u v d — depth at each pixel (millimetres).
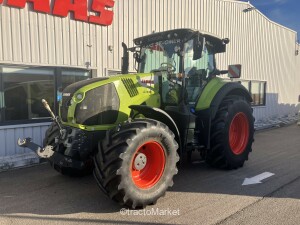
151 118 4238
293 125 12633
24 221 3352
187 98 4855
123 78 4234
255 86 12945
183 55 4695
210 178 4848
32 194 4203
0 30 5746
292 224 3215
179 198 3990
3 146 5906
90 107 3947
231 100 5273
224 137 5027
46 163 5977
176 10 9258
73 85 4312
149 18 8453
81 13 6836
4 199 4020
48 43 6422
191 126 4617
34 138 6340
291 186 4453
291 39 15414
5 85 5941
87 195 4156
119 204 3631
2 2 5715
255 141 8484
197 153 6621
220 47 5621
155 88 4523
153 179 3746
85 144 3857
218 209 3625
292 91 16000
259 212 3527
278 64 14406
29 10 6102
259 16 12766
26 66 6176
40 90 6426
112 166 3373
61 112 4305
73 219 3395
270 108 13984
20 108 6172
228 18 11242
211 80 5410
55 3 6398
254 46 12633
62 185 4590
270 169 5406
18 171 5406
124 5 7785
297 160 6094
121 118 4129
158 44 5090
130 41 7984
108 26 7465
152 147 3766
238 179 4797
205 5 10266
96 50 7273
